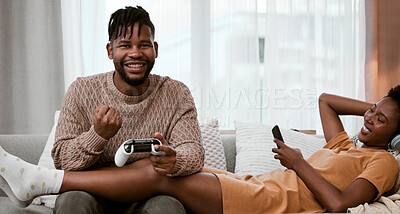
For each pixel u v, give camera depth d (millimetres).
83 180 1331
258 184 1575
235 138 2320
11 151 1976
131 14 1509
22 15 2979
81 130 1502
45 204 1761
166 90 1615
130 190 1354
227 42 3127
